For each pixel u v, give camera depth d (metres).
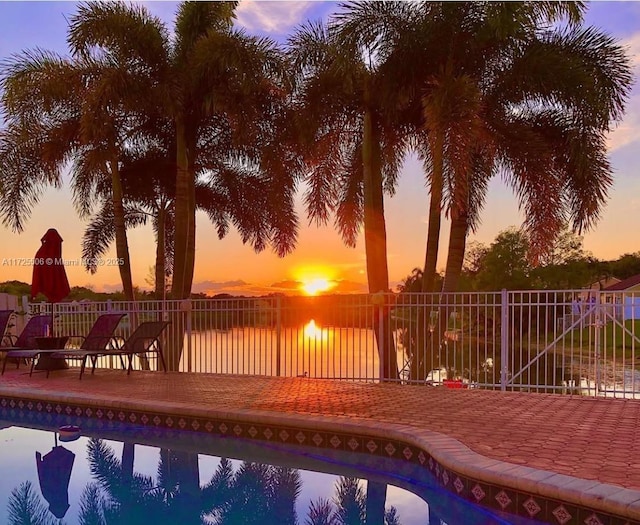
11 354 10.06
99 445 6.32
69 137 12.55
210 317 10.83
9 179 12.58
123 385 8.75
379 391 8.02
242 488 4.81
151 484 4.95
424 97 9.33
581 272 34.97
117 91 11.32
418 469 5.11
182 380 9.38
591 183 10.02
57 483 4.96
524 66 9.92
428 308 10.34
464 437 5.12
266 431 6.19
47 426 7.41
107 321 10.27
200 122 13.50
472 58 10.23
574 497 3.47
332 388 8.37
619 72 10.02
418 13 10.45
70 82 11.88
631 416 6.20
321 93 11.14
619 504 3.25
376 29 10.34
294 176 13.06
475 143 9.26
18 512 4.25
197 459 5.72
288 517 4.16
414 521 4.05
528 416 6.16
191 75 12.32
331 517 4.14
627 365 15.96
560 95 9.85
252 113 12.03
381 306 9.51
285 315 10.12
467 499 4.11
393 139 11.95
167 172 15.23
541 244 9.90
